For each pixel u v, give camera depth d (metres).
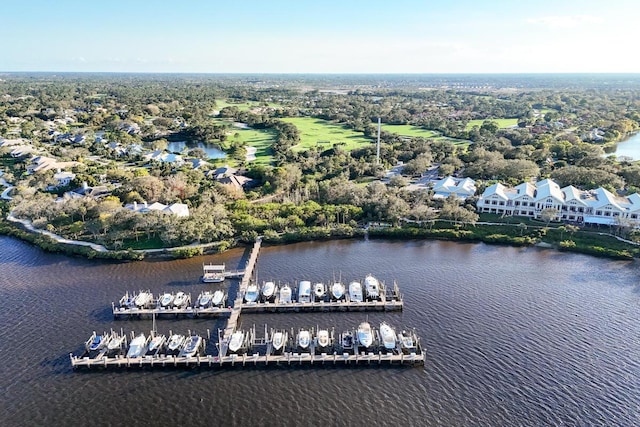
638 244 148.38
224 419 81.31
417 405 84.25
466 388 88.19
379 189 192.75
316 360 95.44
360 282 129.12
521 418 81.06
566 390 87.44
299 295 118.69
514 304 117.31
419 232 163.50
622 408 83.06
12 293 123.44
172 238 148.38
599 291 123.75
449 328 107.00
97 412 82.94
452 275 134.00
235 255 148.00
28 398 86.12
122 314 112.81
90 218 168.50
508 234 161.00
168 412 82.94
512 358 96.44
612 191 188.25
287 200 189.00
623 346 100.12
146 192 190.50
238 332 103.31
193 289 125.50
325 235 162.62
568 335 104.12
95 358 95.75
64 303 118.50
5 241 160.50
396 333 104.88
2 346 100.56
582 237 156.38
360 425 79.94
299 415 82.19
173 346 99.31
